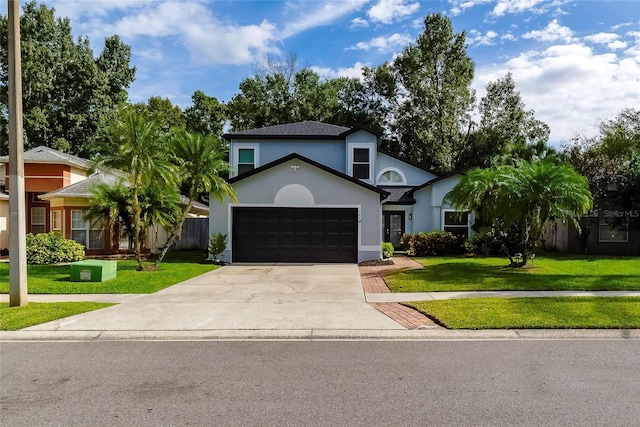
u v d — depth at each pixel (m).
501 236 14.19
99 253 18.55
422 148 32.47
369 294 9.99
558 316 7.40
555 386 4.52
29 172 19.92
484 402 4.11
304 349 5.98
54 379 4.80
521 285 10.49
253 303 8.97
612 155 21.88
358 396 4.27
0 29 32.38
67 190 18.45
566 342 6.28
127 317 7.70
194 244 23.88
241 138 21.30
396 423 3.67
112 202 15.63
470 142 33.25
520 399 4.18
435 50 31.52
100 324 7.23
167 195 15.75
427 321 7.38
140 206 15.02
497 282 10.95
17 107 8.38
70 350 5.96
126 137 13.17
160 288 10.88
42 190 19.94
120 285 11.15
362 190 16.83
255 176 16.83
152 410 3.96
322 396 4.27
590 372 4.96
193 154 14.94
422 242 19.06
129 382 4.70
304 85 36.94
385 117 37.28
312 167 16.84
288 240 16.81
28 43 30.34
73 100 31.95
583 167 20.03
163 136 13.95
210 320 7.51
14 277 8.42
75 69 31.77
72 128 31.56
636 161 19.25
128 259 18.09
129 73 35.25
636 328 6.82
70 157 21.77
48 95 31.58
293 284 11.57
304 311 8.19
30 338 6.58
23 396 4.31
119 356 5.67
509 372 4.97
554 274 12.21
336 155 21.53
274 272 14.09
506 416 3.80
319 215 16.86
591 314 7.50
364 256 16.69
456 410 3.93
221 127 40.09
